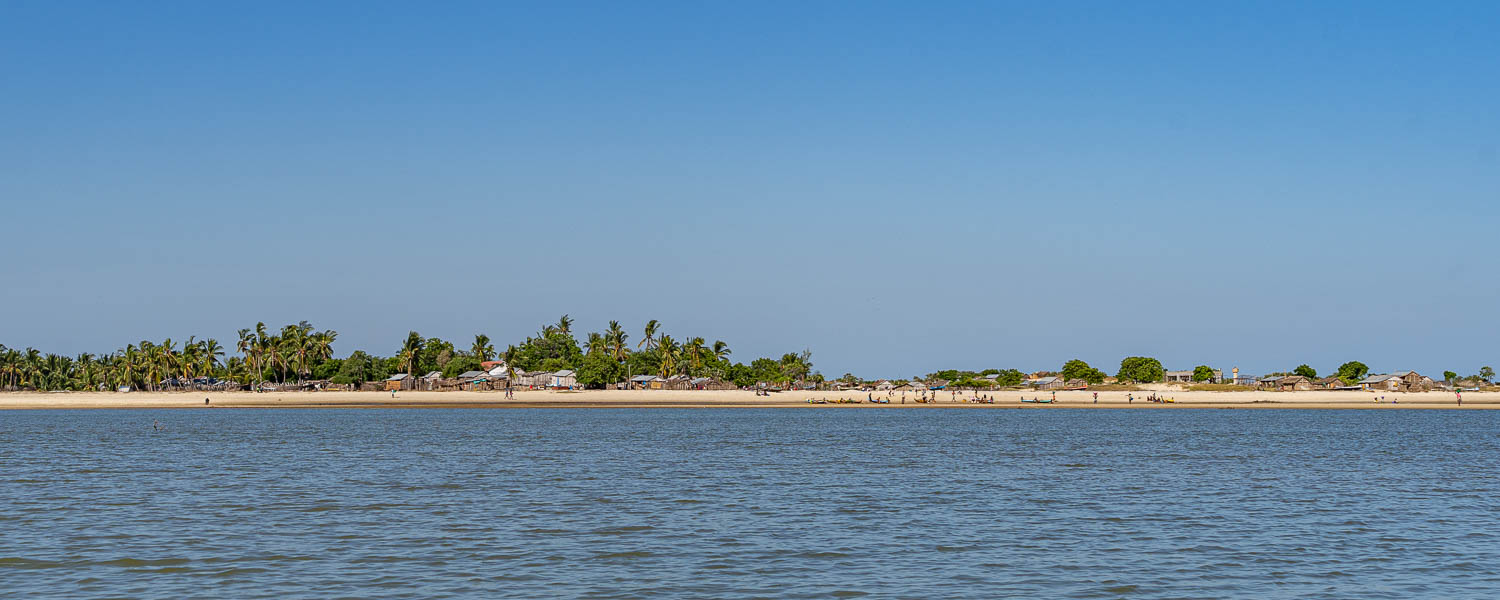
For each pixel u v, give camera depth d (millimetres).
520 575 31734
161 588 29875
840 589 30031
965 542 37156
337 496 49312
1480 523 41125
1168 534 38719
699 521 41781
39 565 32875
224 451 77688
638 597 29062
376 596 29031
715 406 189000
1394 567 32812
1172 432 106875
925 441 90688
